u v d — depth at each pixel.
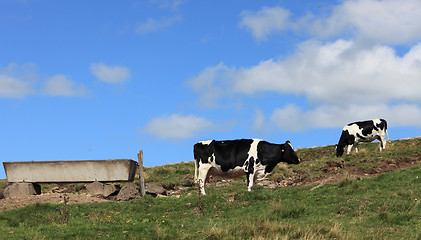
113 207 16.47
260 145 18.50
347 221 12.52
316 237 10.80
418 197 14.52
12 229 13.30
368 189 16.27
